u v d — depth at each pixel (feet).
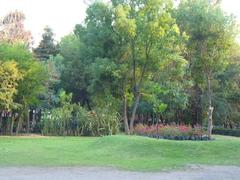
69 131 117.29
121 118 133.18
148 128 93.20
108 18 112.06
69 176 41.11
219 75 143.33
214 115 145.38
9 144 78.07
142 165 50.14
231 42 103.35
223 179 41.11
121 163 51.75
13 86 107.24
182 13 107.14
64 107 122.01
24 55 115.65
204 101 142.51
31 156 57.11
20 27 165.58
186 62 114.32
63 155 59.11
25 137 103.76
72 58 167.53
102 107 122.83
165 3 110.93
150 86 116.98
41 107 134.00
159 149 61.52
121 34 108.88
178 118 150.71
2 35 159.53
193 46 105.29
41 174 42.01
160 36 109.70
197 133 84.99
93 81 115.03
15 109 115.24
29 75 114.32
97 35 113.09
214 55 104.12
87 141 86.94
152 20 110.11
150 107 145.07
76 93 164.66
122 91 115.75
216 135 126.72
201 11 102.22
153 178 40.96
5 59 111.04
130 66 114.42
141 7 111.34
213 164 52.26
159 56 112.16
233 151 60.39
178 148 61.87
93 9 113.29
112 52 113.09
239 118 151.84
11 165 48.21
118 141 68.23
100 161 53.42
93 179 39.65
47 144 78.13
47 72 125.18
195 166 50.21
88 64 128.47
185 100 136.77
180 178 41.32
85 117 117.80
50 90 139.85
